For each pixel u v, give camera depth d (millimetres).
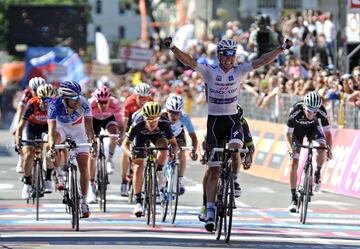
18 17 81375
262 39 45312
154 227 23953
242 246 20875
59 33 81125
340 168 33062
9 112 86500
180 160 27328
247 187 34781
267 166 38469
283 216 26953
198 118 47875
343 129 33531
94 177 28766
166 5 95000
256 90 43562
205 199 22625
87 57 91375
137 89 28859
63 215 26234
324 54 45250
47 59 79750
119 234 22453
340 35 42250
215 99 21750
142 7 84500
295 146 26078
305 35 45719
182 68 60531
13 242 20969
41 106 26844
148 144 24891
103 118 29703
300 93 38375
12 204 28828
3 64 101812
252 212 27781
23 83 81375
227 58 21531
